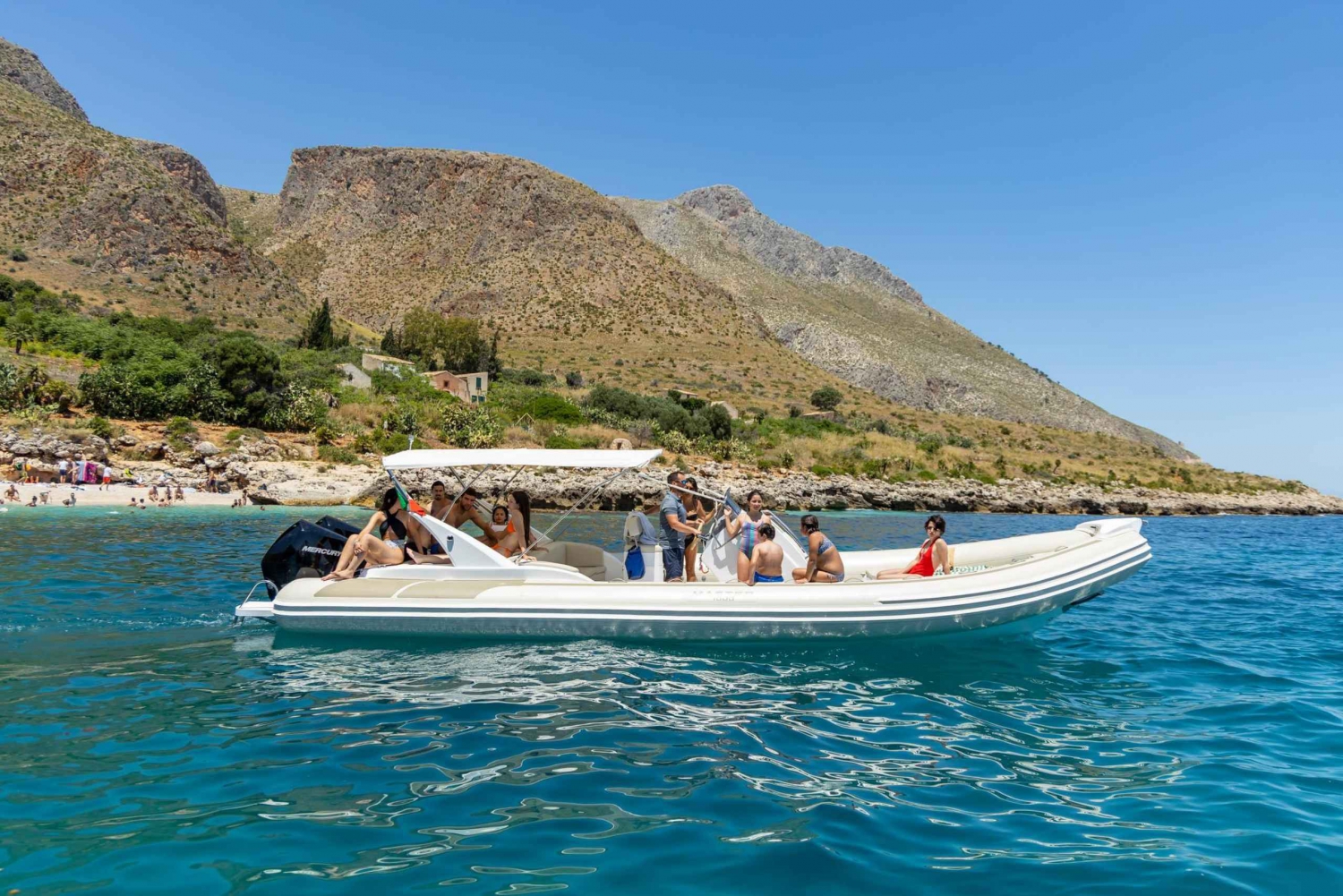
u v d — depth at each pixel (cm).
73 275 9988
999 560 974
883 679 696
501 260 16312
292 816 411
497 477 3322
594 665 716
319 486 2988
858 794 458
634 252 16562
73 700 600
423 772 473
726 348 13488
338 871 355
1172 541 2889
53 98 19988
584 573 909
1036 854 391
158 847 374
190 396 3653
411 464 843
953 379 19012
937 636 808
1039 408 18862
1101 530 938
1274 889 360
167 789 441
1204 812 443
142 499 2617
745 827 411
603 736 542
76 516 2186
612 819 416
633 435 5053
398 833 394
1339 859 388
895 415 10300
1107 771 505
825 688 666
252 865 359
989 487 5338
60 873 347
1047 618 865
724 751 520
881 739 551
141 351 4078
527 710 595
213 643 787
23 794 429
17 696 605
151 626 855
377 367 6569
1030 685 699
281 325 10762
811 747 534
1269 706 645
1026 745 549
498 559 820
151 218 11250
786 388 11369
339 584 822
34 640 789
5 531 1764
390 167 19500
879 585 771
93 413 3500
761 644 771
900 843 399
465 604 781
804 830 409
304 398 3881
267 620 845
